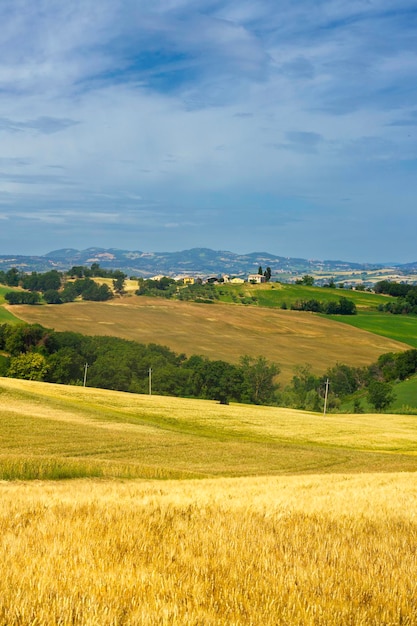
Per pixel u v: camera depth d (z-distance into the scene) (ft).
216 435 193.98
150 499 44.52
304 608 20.72
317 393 376.27
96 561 24.95
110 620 18.39
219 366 366.22
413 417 301.02
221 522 35.35
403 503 48.11
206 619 18.94
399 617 20.77
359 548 30.19
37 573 22.31
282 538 31.81
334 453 164.35
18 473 82.48
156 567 24.68
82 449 130.82
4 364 377.30
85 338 416.26
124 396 268.62
